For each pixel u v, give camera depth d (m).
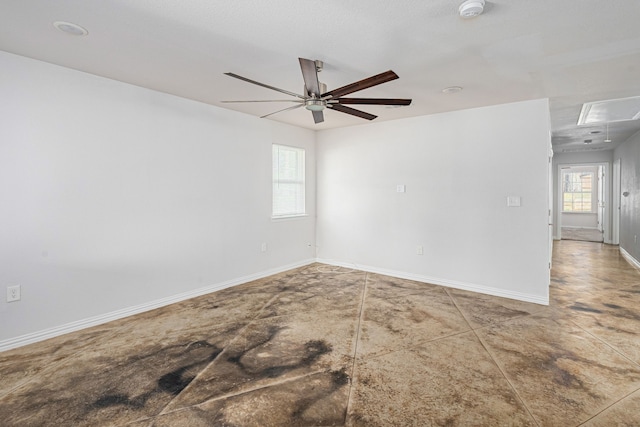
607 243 7.98
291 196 5.46
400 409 1.91
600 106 4.12
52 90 2.86
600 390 2.08
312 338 2.85
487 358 2.49
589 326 3.08
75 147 3.01
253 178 4.73
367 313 3.44
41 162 2.81
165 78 3.20
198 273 4.05
